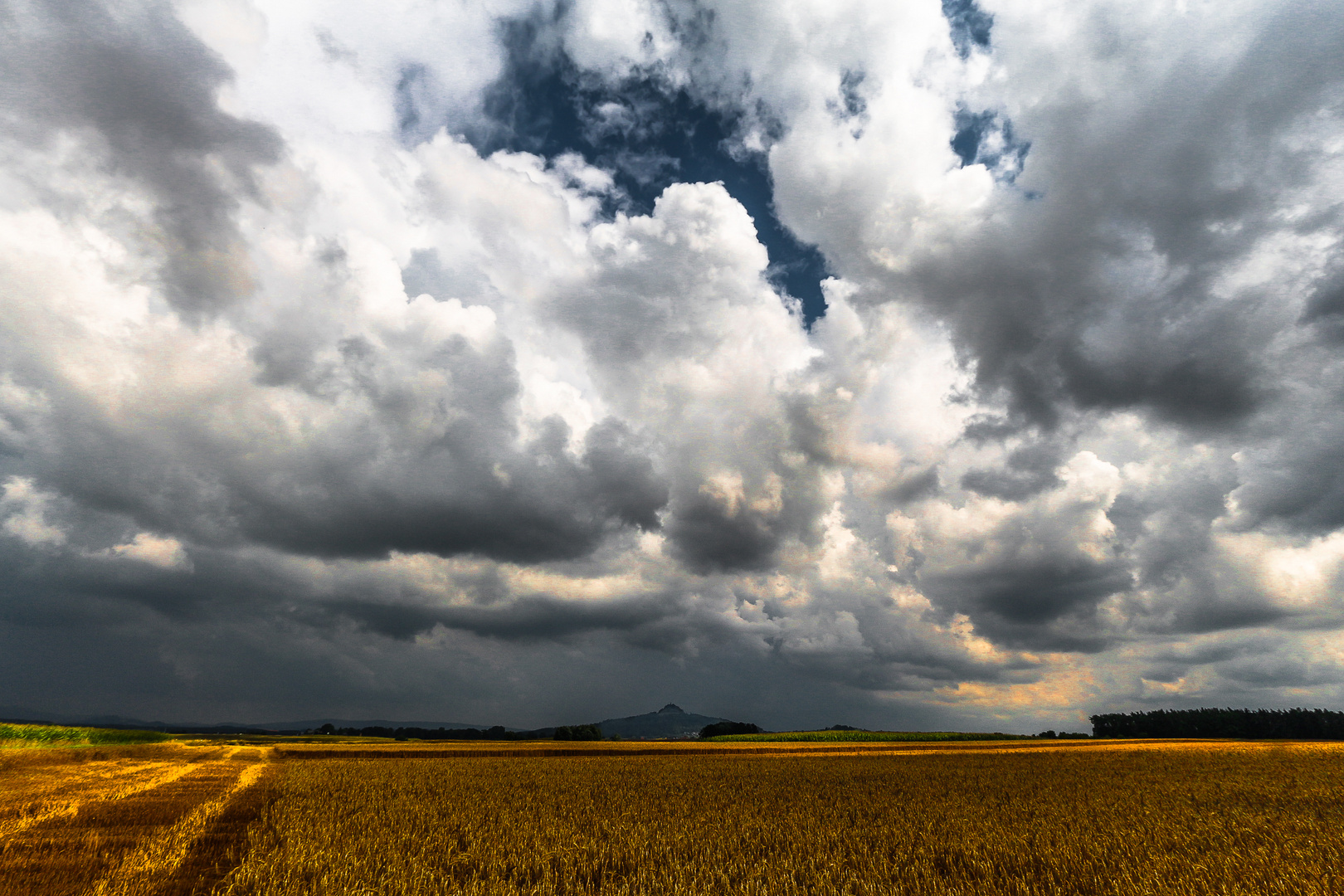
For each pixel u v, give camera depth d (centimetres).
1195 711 15238
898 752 6806
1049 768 4503
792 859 1488
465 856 1488
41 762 4191
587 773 4106
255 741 9562
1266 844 1681
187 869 1323
